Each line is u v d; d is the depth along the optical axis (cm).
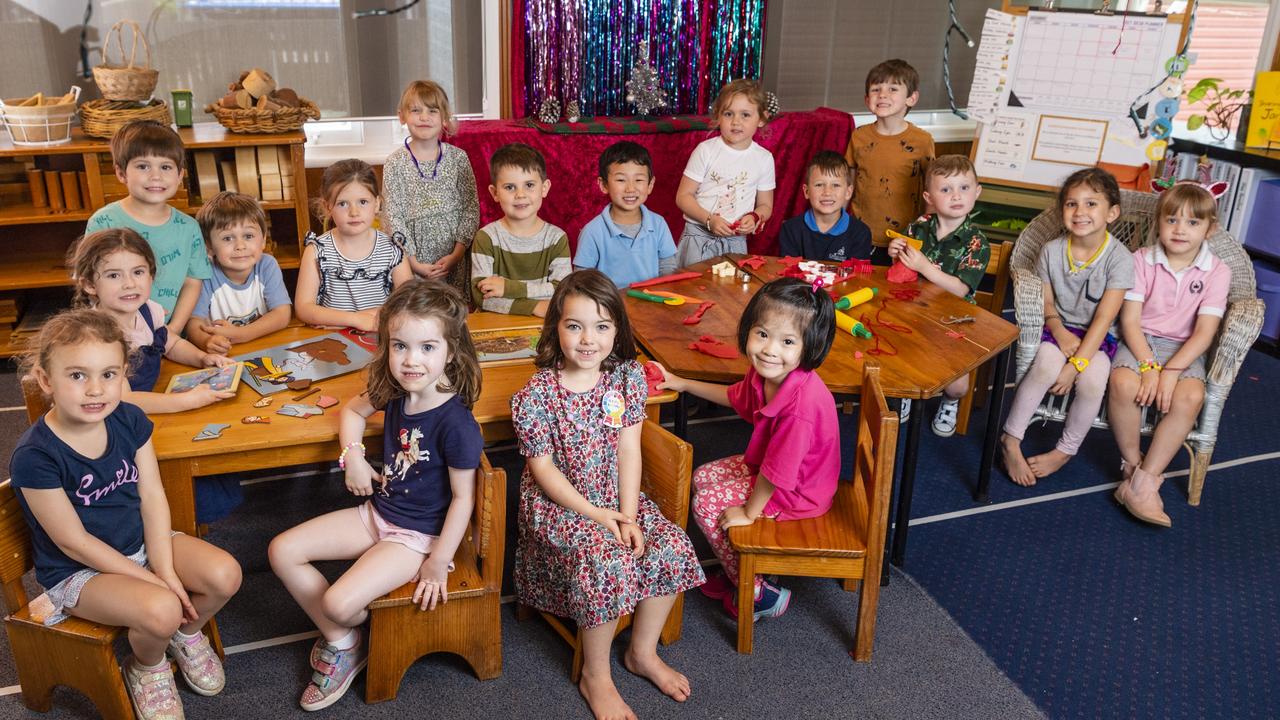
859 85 481
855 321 271
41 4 363
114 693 190
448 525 199
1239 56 500
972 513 296
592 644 208
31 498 182
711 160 369
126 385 213
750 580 222
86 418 179
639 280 325
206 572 195
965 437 343
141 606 182
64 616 191
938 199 327
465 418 199
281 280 279
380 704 210
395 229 350
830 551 216
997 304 343
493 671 218
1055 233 328
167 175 270
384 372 200
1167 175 469
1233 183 440
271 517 278
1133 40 387
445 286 198
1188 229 296
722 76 448
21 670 197
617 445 213
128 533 193
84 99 382
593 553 203
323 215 339
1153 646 239
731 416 350
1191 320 306
